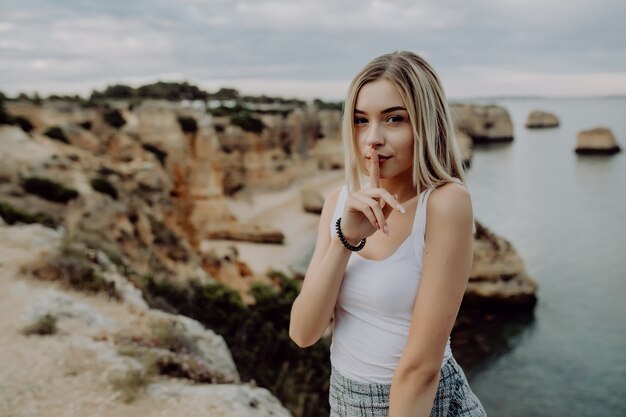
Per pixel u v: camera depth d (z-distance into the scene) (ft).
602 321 96.78
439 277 5.76
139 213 88.12
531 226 187.01
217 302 42.47
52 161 93.09
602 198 239.50
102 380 21.79
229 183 224.33
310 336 6.56
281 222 203.51
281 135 255.70
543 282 121.29
